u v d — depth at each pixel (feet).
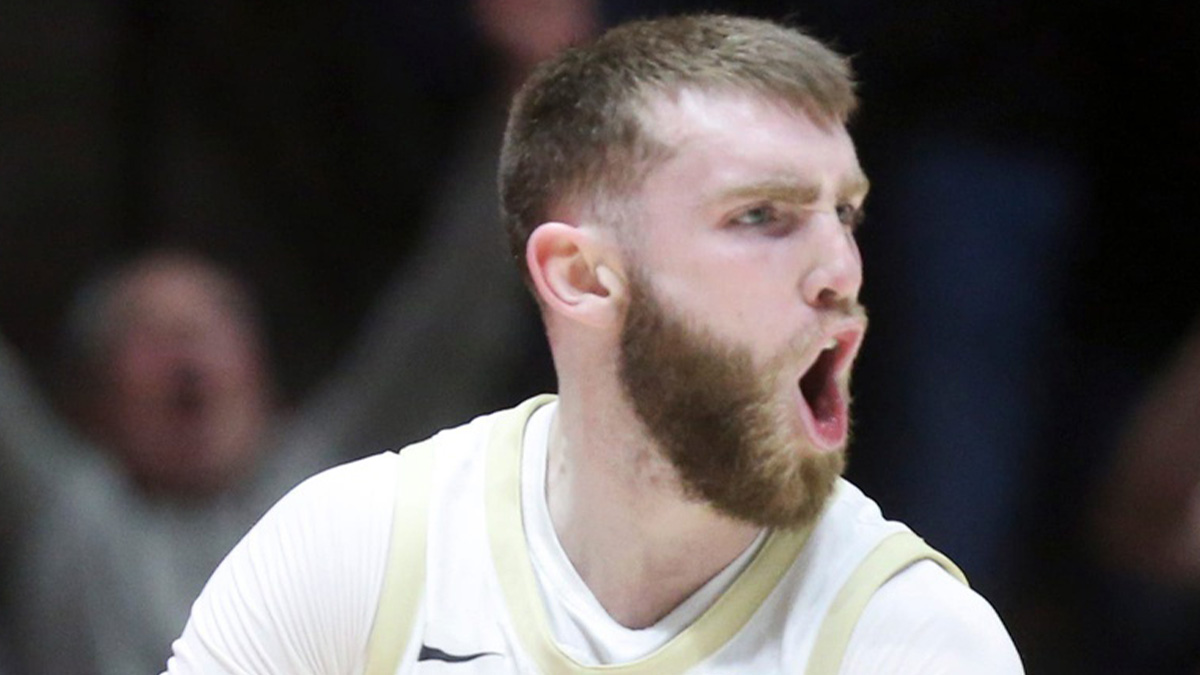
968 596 21.57
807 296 21.01
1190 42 50.34
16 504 40.88
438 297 43.73
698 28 21.85
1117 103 50.67
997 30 49.11
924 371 47.70
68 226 52.03
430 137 49.73
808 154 20.92
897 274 47.98
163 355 40.60
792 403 21.26
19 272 51.85
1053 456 49.49
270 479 41.81
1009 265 48.52
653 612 22.24
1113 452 49.60
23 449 40.81
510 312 43.78
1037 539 48.93
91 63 52.44
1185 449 46.09
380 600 22.21
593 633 22.06
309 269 50.85
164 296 40.91
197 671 22.72
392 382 43.65
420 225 49.93
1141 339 51.03
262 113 51.19
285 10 50.96
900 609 21.36
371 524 22.48
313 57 50.85
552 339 22.45
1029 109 49.39
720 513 21.61
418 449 23.32
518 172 22.59
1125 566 47.47
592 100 21.79
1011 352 48.32
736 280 20.97
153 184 51.80
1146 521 46.80
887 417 47.75
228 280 45.80
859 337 21.43
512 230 22.85
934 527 47.47
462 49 48.80
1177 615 47.03
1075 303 50.16
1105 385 50.16
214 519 40.98
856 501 22.79
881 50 48.60
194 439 40.81
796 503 21.42
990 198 48.57
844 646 21.34
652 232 21.27
